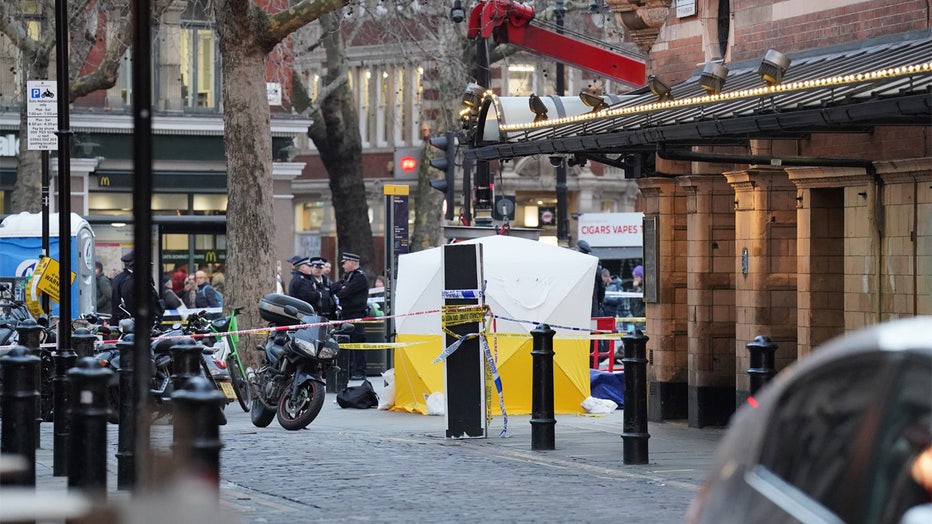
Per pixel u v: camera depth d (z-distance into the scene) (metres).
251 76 64.19
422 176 111.25
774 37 46.97
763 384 33.00
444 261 44.38
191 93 116.19
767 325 46.81
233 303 64.50
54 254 71.00
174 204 116.25
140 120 19.81
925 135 39.50
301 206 170.75
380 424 49.53
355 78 160.12
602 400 52.97
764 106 36.66
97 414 25.56
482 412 43.78
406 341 53.81
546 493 31.70
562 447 41.53
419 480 33.69
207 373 48.66
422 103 154.50
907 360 12.17
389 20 101.56
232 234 64.75
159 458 15.91
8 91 107.62
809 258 44.44
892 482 11.83
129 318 47.34
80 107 111.69
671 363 51.38
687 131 37.72
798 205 44.84
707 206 49.41
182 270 101.62
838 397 12.70
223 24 63.91
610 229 121.00
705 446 42.81
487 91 49.53
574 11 102.75
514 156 47.62
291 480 33.38
